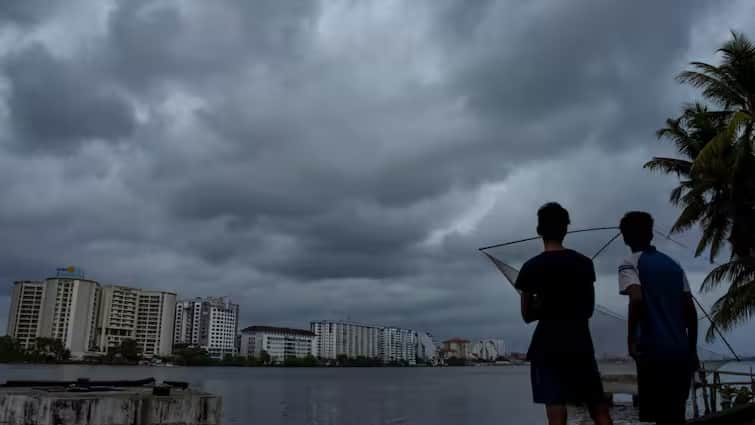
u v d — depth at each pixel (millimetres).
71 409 8602
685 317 3797
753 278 19625
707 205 22531
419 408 48031
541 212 3609
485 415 41031
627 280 3734
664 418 3633
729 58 20531
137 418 9273
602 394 3195
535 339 3293
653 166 24172
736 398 18891
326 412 44031
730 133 17516
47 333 192625
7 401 9094
